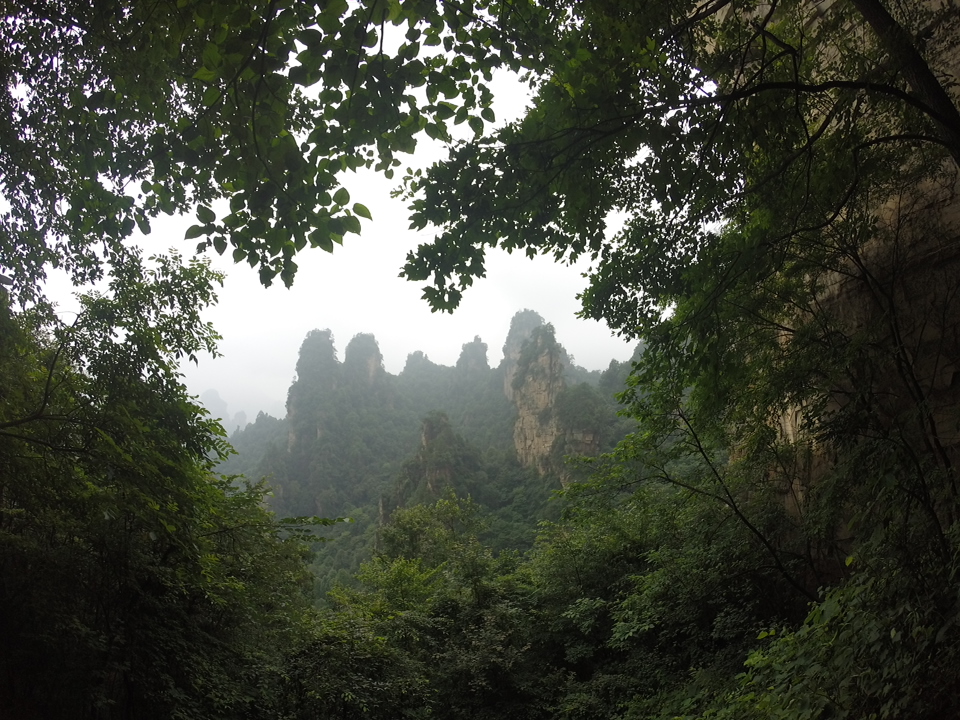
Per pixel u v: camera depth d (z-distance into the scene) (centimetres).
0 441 670
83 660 723
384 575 2088
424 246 539
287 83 433
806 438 912
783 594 953
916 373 759
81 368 758
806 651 613
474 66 517
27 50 559
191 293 876
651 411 982
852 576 630
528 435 7881
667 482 1070
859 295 866
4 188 628
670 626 1120
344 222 461
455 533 2616
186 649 809
